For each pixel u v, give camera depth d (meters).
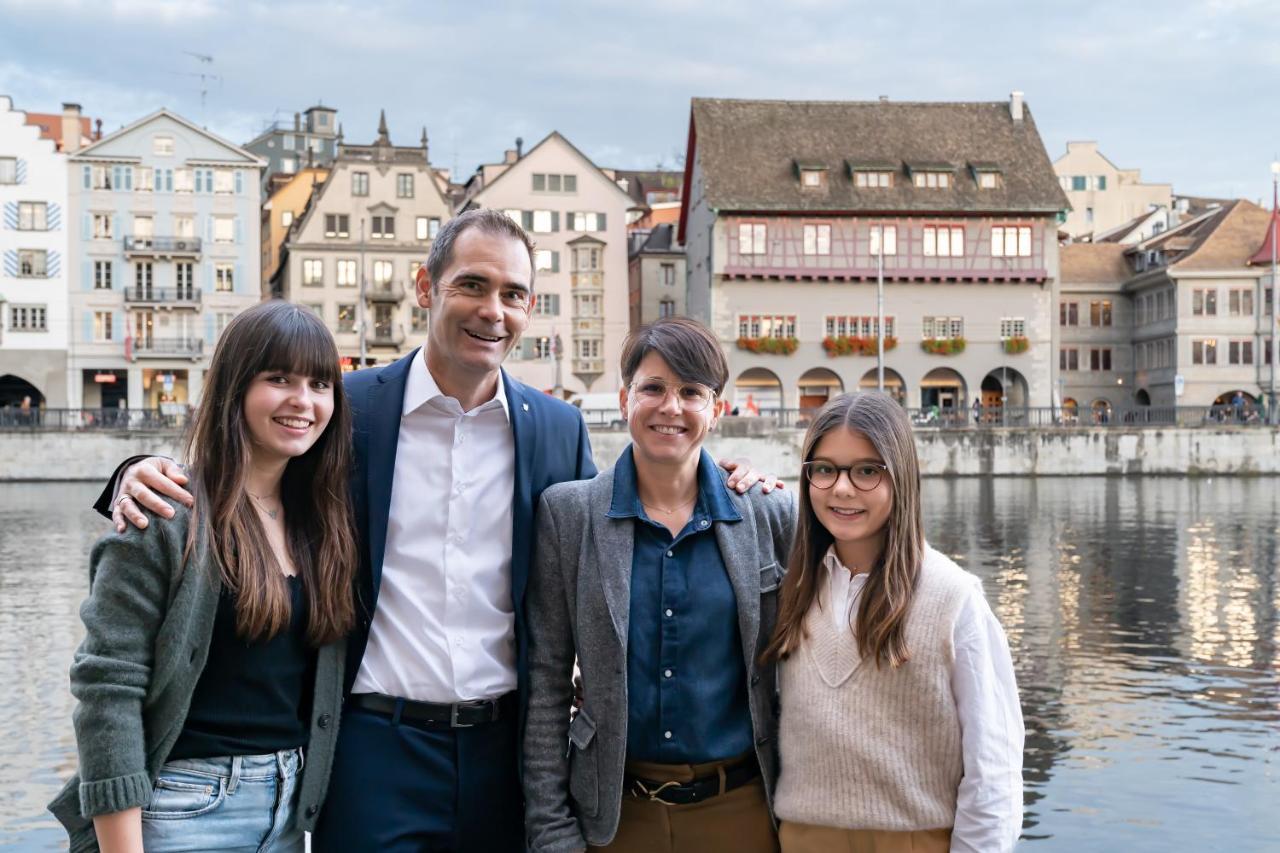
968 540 24.09
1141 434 43.88
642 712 3.23
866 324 52.91
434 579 3.37
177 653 2.84
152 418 45.06
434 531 3.38
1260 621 14.80
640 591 3.26
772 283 52.44
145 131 54.34
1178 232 59.66
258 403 2.97
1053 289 53.28
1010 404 55.66
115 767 2.76
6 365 53.25
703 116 54.94
